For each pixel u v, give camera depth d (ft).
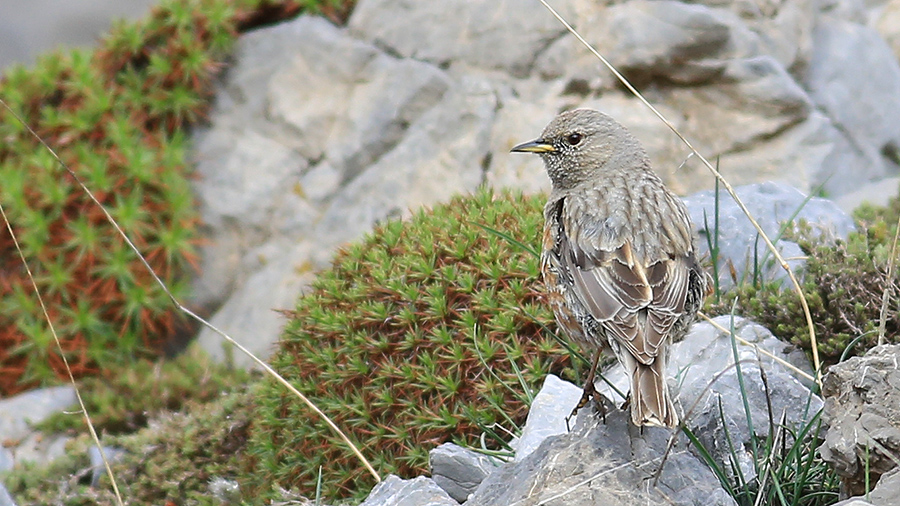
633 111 45.29
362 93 48.78
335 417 32.78
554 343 31.27
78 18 66.49
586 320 22.80
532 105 46.50
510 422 30.04
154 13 51.98
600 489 21.35
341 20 51.31
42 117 51.96
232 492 34.78
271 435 34.68
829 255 33.01
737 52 45.55
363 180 47.42
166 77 50.57
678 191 44.83
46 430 43.88
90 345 48.44
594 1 46.96
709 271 34.32
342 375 32.91
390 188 46.85
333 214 47.50
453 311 32.14
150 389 44.93
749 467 24.39
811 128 45.32
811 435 25.50
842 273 31.76
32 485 39.45
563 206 24.45
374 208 46.78
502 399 30.83
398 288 32.81
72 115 50.39
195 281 48.98
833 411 22.41
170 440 39.45
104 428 43.75
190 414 41.06
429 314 32.24
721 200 36.50
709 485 21.62
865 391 21.86
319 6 51.67
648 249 22.65
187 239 48.67
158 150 50.11
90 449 40.45
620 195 24.09
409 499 23.25
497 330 31.50
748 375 27.09
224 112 50.72
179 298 48.57
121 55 51.52
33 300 48.60
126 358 48.67
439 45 48.57
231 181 49.29
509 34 47.52
